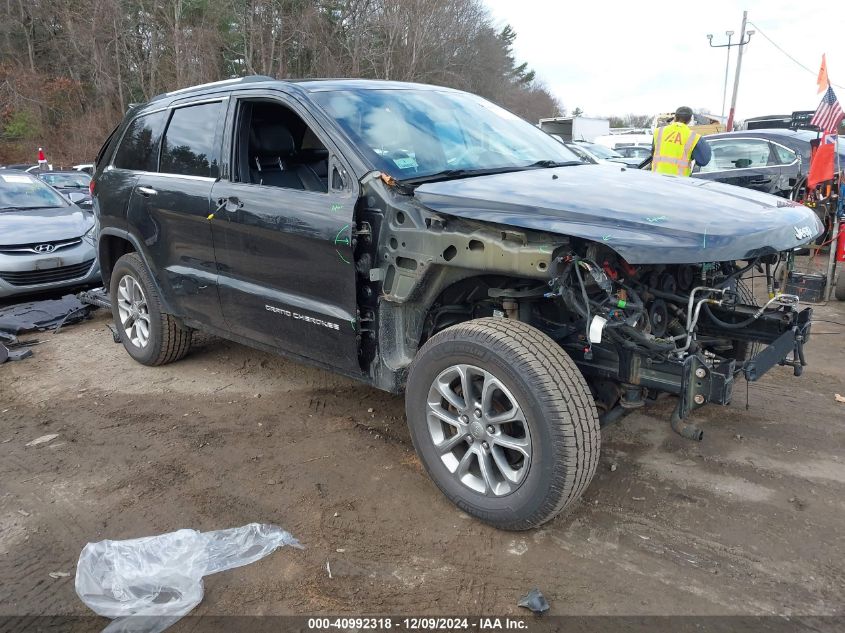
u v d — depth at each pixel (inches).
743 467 134.6
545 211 105.4
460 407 114.3
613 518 118.0
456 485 117.3
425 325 128.3
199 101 168.6
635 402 116.7
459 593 100.0
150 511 124.9
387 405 170.4
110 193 195.5
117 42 1338.6
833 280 276.2
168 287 180.5
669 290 125.6
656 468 135.1
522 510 107.2
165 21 1334.9
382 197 121.5
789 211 115.7
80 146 1295.5
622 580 101.8
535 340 106.3
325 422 161.3
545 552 108.9
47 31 1427.2
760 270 142.6
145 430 160.7
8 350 220.7
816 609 95.0
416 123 144.5
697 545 109.9
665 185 125.3
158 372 201.3
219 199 152.6
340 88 146.3
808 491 125.3
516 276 107.1
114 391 187.5
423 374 117.9
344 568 106.2
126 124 197.5
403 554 109.3
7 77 1314.0
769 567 104.1
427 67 1478.8
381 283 123.9
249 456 145.3
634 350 110.2
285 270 139.9
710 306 137.9
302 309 137.3
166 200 170.1
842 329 229.3
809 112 570.6
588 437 102.2
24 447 154.0
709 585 100.3
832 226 264.1
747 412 160.6
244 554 109.9
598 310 104.2
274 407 171.8
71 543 116.0
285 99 142.4
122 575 104.2
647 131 1334.9
